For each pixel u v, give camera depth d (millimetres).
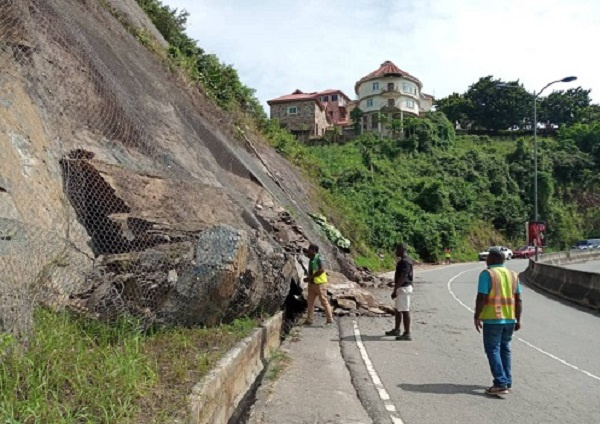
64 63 9820
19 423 3369
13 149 7031
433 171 60062
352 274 21625
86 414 3820
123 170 9047
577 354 9242
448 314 14055
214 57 28125
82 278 6434
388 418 5816
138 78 14688
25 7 9242
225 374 5715
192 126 16375
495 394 6684
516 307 6945
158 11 26922
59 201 7406
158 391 4695
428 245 42125
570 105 96875
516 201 61594
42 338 4699
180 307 7207
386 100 78125
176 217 9367
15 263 5199
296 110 72625
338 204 34125
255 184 18438
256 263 9250
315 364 8250
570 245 63062
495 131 88562
